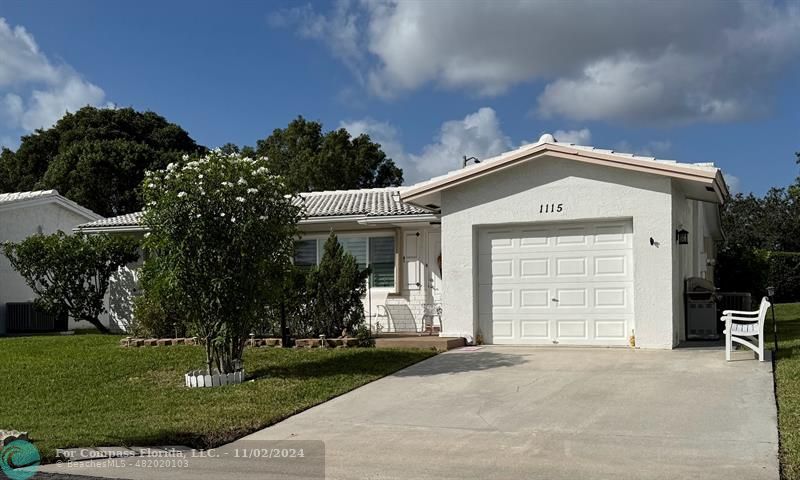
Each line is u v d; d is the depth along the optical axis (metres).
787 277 32.28
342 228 18.25
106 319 24.08
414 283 17.64
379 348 14.09
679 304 13.81
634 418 8.06
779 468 6.21
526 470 6.41
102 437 8.00
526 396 9.40
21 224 24.78
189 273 10.87
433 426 8.19
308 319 14.82
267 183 11.28
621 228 13.43
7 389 11.01
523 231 14.20
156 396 10.25
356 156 42.12
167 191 10.98
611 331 13.44
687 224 15.30
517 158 13.75
